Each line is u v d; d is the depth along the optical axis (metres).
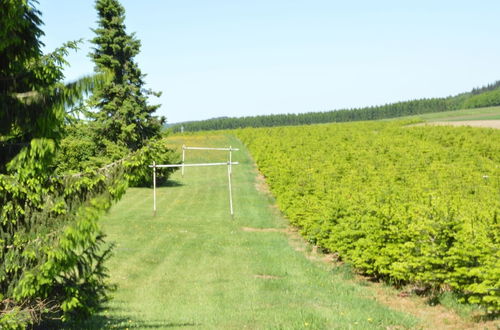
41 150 8.34
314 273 19.66
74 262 8.90
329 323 12.75
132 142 43.78
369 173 36.28
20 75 8.96
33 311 8.72
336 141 65.56
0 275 8.48
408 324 13.02
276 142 66.12
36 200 8.80
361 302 15.39
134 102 43.62
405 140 61.66
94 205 8.81
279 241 26.56
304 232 25.91
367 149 54.88
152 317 13.16
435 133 71.12
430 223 15.96
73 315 9.71
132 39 45.09
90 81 8.36
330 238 21.19
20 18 8.47
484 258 14.29
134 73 44.72
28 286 8.38
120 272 18.81
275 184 38.59
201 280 18.19
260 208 37.72
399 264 16.27
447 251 15.50
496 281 12.78
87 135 40.41
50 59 9.15
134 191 44.69
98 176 9.01
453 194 27.27
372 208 19.05
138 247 23.66
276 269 20.09
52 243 8.60
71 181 8.99
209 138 94.31
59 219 8.78
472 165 41.44
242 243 25.62
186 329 11.91
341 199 22.55
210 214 34.84
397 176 35.41
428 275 15.35
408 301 15.92
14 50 8.95
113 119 42.00
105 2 44.19
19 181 8.57
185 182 51.06
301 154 51.47
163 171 46.72
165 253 22.69
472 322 13.27
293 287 17.30
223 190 45.75
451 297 15.40
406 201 20.97
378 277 19.17
